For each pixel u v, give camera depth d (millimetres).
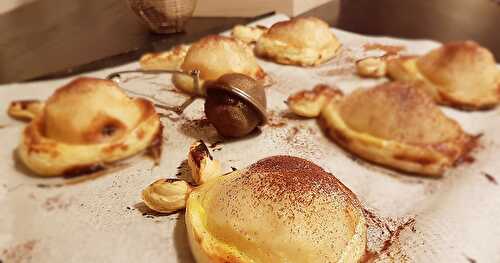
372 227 212
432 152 225
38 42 278
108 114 238
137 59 294
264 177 215
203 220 213
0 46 263
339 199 214
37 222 206
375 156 240
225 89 260
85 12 320
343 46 299
